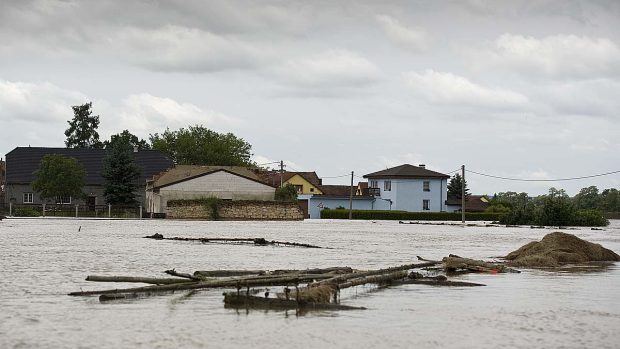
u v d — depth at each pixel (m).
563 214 87.25
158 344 13.32
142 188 108.38
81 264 26.42
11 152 110.69
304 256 32.06
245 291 19.52
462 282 22.58
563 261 31.38
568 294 20.34
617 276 25.39
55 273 23.45
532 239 50.38
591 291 21.05
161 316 15.94
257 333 14.30
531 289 21.36
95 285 20.59
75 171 97.88
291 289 19.03
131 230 53.78
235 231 55.31
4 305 17.08
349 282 20.53
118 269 25.06
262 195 94.00
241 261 29.06
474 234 58.12
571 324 15.71
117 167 97.88
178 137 150.50
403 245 41.50
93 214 91.25
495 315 16.70
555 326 15.48
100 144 151.38
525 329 15.11
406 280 22.64
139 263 27.30
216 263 28.00
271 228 62.50
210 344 13.35
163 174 101.62
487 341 13.95
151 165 112.06
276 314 16.36
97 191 108.12
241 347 13.16
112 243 38.28
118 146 98.75
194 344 13.34
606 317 16.59
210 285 19.47
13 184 107.62
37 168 109.31
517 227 78.81
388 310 17.20
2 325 14.81
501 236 54.97
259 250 35.38
